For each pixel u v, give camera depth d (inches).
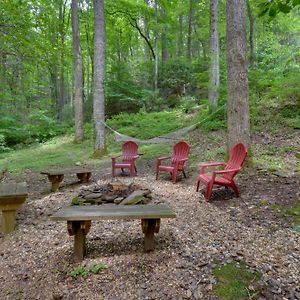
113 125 504.7
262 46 523.2
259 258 101.2
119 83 582.9
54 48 262.4
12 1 202.2
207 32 672.4
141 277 94.0
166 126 442.3
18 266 109.5
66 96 911.0
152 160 316.8
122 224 138.0
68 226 102.5
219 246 111.0
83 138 485.7
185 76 608.1
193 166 261.0
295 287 85.2
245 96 209.9
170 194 183.8
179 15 767.1
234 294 83.4
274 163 224.8
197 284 88.2
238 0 205.0
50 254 115.1
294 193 164.6
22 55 254.4
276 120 330.0
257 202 159.0
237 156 183.0
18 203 143.4
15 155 428.5
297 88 355.9
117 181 199.8
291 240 114.9
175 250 108.9
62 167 317.7
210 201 168.1
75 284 94.3
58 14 644.1
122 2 597.9
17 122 554.3
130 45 824.3
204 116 407.5
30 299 90.7
